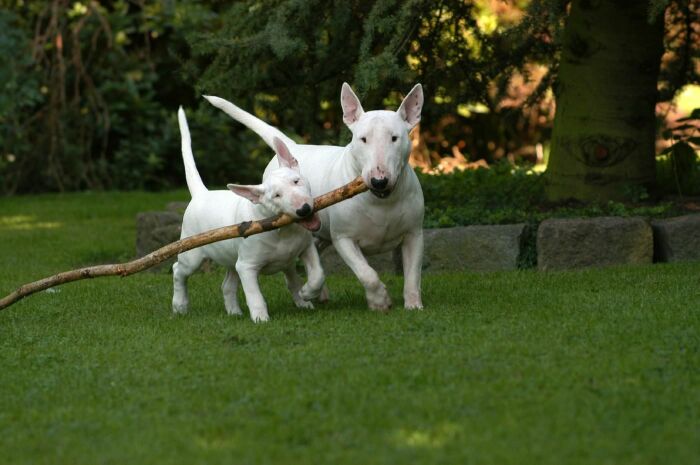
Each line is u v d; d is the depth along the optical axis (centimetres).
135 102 2003
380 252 750
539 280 832
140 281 970
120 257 1176
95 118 1978
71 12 1962
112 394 545
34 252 1234
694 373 533
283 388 533
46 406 532
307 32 1008
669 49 1190
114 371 586
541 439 448
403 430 466
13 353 645
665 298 711
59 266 1124
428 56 1065
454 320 672
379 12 924
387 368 557
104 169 1989
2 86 1794
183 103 2136
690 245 905
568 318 664
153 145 2006
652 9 864
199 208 756
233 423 485
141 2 1992
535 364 553
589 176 1062
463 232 940
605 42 1048
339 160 744
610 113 1053
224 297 773
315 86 1094
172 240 1086
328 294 812
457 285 835
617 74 1049
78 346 657
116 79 2003
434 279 876
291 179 677
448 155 2095
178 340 655
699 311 664
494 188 1159
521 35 971
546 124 1923
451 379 535
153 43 2112
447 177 1230
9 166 1939
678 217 930
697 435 448
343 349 602
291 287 775
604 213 1000
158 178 2039
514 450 437
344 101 712
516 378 531
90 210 1652
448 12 1059
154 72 2055
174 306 782
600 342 596
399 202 713
